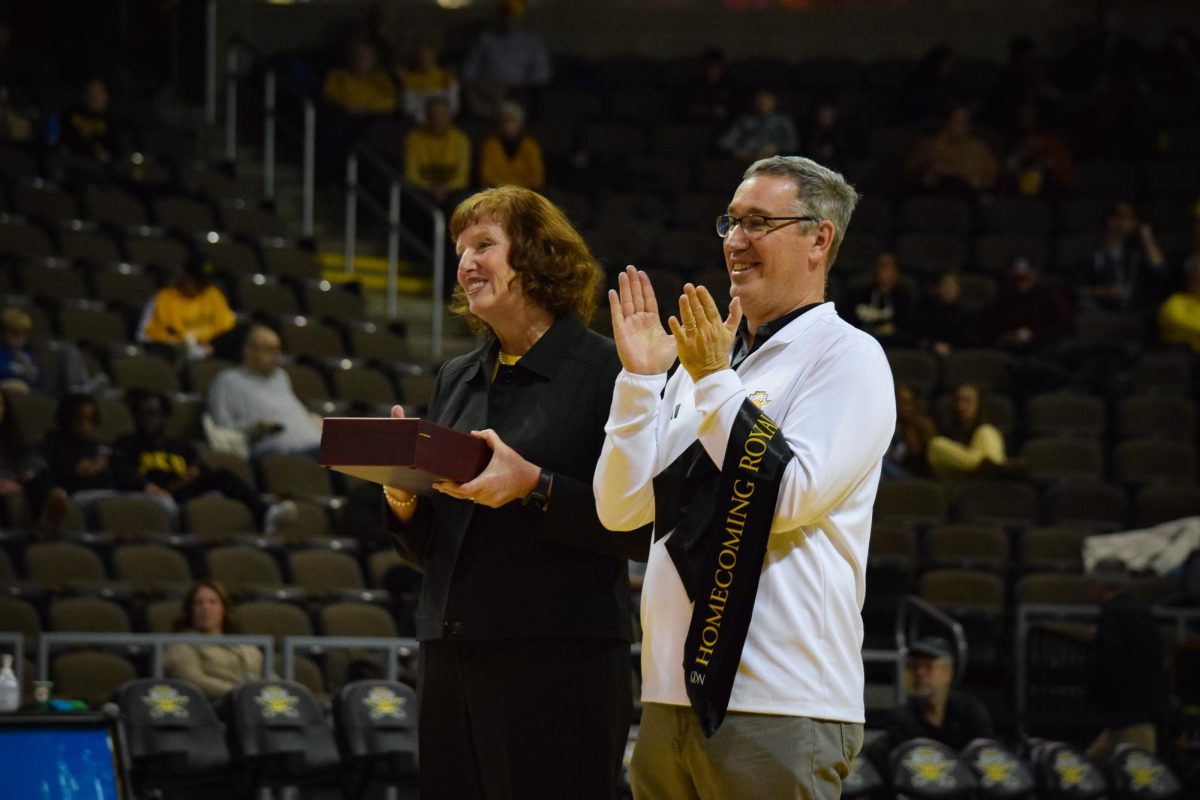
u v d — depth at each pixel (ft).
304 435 56.24
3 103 72.69
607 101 90.84
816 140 86.07
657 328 16.17
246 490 52.01
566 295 18.37
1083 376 68.54
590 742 17.47
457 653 17.62
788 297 16.46
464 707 17.67
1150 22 99.81
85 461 49.78
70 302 59.67
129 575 44.75
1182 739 47.06
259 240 70.44
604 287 64.18
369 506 51.55
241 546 46.96
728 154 85.51
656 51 99.35
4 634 36.06
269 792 38.50
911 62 95.55
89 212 67.36
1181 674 48.47
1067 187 84.79
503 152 80.43
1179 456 63.31
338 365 61.21
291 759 34.86
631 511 16.25
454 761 17.76
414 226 78.69
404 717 36.22
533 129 86.53
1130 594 50.49
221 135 83.41
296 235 78.69
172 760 33.78
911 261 78.23
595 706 17.52
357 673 42.47
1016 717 46.32
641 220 79.10
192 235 67.36
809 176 16.42
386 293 76.02
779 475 15.16
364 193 75.97
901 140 87.81
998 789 39.40
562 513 17.07
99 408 53.88
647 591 16.08
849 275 76.33
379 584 48.60
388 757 35.73
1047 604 52.37
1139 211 83.10
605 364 18.17
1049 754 41.22
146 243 65.87
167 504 49.19
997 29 99.66
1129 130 89.56
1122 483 62.18
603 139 86.89
